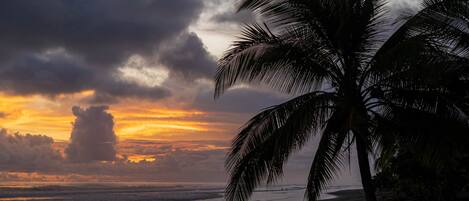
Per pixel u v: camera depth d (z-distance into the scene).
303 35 10.09
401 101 9.64
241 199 10.14
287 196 55.88
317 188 10.35
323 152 9.92
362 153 9.77
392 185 13.91
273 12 10.11
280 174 9.83
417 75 8.85
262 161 9.84
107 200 51.97
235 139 10.16
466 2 10.34
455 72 10.63
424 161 9.24
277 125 9.66
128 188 100.25
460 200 13.52
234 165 10.16
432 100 9.37
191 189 96.38
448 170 12.18
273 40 9.87
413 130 9.23
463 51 11.49
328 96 9.89
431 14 10.16
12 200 53.75
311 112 9.40
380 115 9.90
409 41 8.71
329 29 10.20
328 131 9.91
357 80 10.16
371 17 10.27
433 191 13.02
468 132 9.15
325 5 10.05
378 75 9.27
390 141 9.47
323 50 10.35
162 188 103.56
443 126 9.14
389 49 9.46
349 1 9.98
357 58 10.18
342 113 9.52
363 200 38.84
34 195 65.12
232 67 9.86
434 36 9.49
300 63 9.87
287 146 9.31
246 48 9.94
